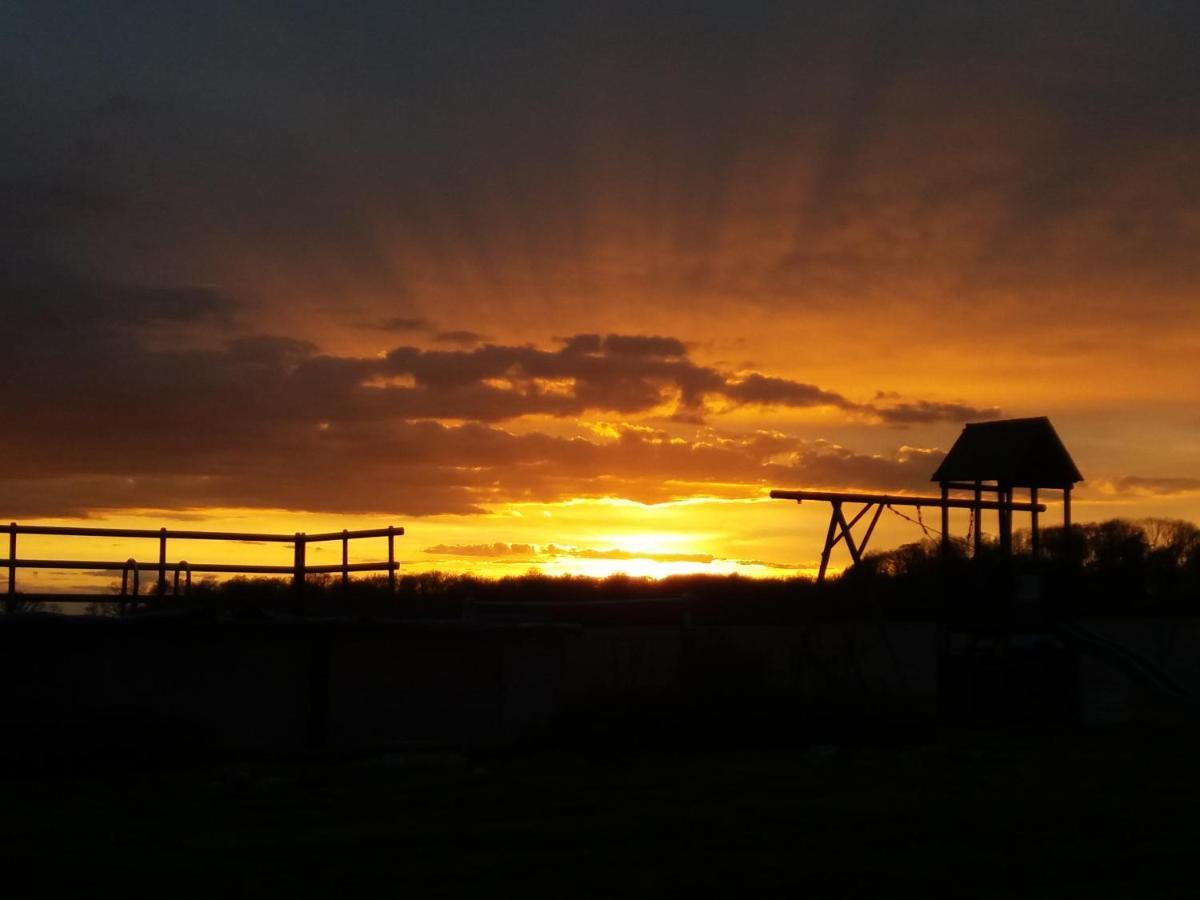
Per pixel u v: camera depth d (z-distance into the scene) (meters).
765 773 19.06
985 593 34.09
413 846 12.60
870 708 24.05
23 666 18.98
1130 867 11.97
